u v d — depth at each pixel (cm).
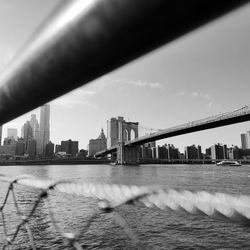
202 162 18112
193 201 45
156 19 24
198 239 1467
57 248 1366
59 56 33
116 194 58
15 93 46
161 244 1397
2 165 13462
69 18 29
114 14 26
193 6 22
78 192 73
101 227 1609
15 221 1795
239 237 1470
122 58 30
